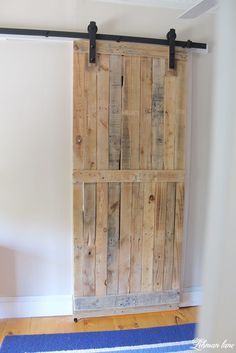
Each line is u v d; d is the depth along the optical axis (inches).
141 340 76.0
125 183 85.0
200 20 87.5
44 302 86.1
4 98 80.3
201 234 93.4
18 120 81.4
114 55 81.4
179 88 85.7
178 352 71.5
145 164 85.7
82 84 80.4
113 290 87.2
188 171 89.8
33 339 75.4
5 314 84.9
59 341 74.9
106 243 85.6
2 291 84.5
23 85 80.7
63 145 83.7
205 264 26.5
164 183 87.4
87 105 81.2
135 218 86.6
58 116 82.9
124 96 82.8
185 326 82.4
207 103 89.9
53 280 86.7
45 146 83.1
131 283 88.0
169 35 83.4
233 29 23.4
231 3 23.4
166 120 85.7
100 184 83.7
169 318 86.5
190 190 91.5
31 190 83.7
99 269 85.8
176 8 85.9
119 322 84.0
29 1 79.0
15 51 79.6
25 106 81.4
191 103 88.6
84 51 79.8
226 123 24.0
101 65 80.9
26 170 83.0
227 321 25.0
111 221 85.4
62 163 84.2
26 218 84.2
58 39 79.4
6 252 84.0
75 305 84.7
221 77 24.3
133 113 83.7
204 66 88.7
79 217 83.7
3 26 78.2
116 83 82.1
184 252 92.6
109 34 83.1
